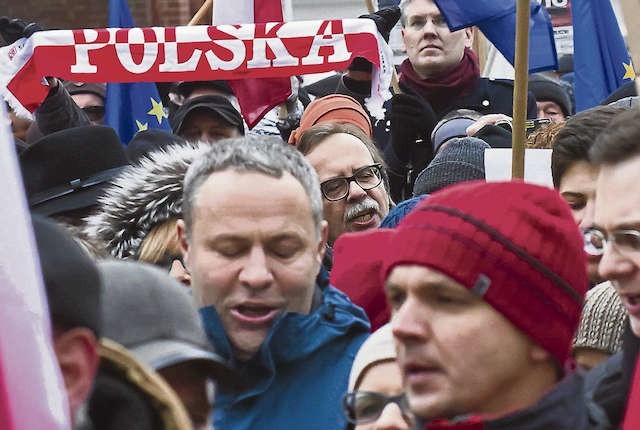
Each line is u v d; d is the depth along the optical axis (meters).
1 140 3.23
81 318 3.50
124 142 11.39
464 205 4.32
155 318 4.30
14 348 3.11
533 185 4.40
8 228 3.17
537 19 10.80
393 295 4.40
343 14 19.89
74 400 3.50
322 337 5.54
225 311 5.46
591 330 5.91
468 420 4.18
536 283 4.27
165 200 6.60
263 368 5.51
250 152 5.53
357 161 8.02
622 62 10.48
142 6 24.73
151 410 3.62
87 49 10.01
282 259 5.47
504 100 11.45
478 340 4.24
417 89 11.41
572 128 6.43
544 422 4.20
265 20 10.71
